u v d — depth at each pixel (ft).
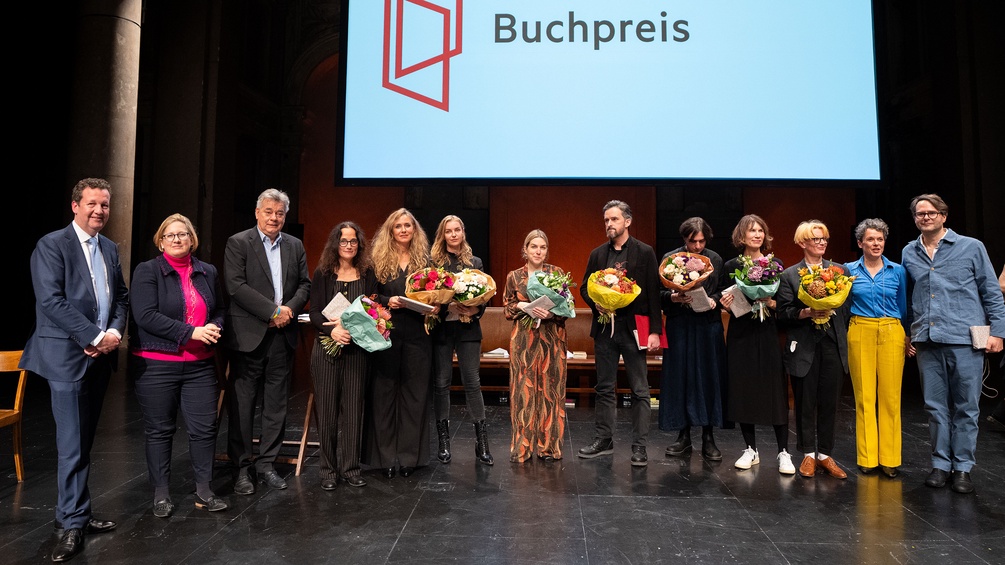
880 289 9.46
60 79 26.71
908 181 29.09
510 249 34.96
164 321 7.35
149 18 28.27
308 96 35.73
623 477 9.39
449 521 7.50
